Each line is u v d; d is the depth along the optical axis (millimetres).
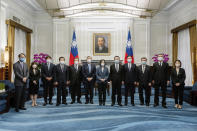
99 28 11930
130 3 9094
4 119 4305
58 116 4570
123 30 11914
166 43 12047
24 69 5312
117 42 11906
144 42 11977
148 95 5977
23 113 4926
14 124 3881
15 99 5254
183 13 10141
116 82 5918
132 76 5953
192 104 6164
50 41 12109
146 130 3441
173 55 11039
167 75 5797
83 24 11945
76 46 11414
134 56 11953
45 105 6090
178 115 4703
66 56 11938
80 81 6512
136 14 10305
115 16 11773
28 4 10680
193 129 3494
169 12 11867
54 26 11969
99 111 5117
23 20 10523
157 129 3500
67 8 9352
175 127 3629
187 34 9828
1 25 8062
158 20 12094
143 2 8773
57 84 6133
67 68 6301
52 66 6176
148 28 11961
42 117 4484
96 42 11922
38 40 12086
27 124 3877
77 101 6578
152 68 5922
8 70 8422
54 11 9492
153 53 12086
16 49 9703
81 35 11938
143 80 5945
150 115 4672
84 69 6320
